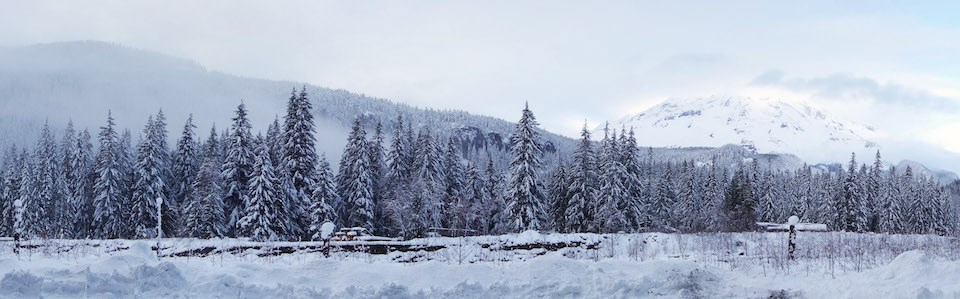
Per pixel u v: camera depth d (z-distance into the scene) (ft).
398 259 79.41
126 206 155.12
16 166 199.93
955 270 39.37
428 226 155.53
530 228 148.25
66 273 39.88
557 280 44.37
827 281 43.62
